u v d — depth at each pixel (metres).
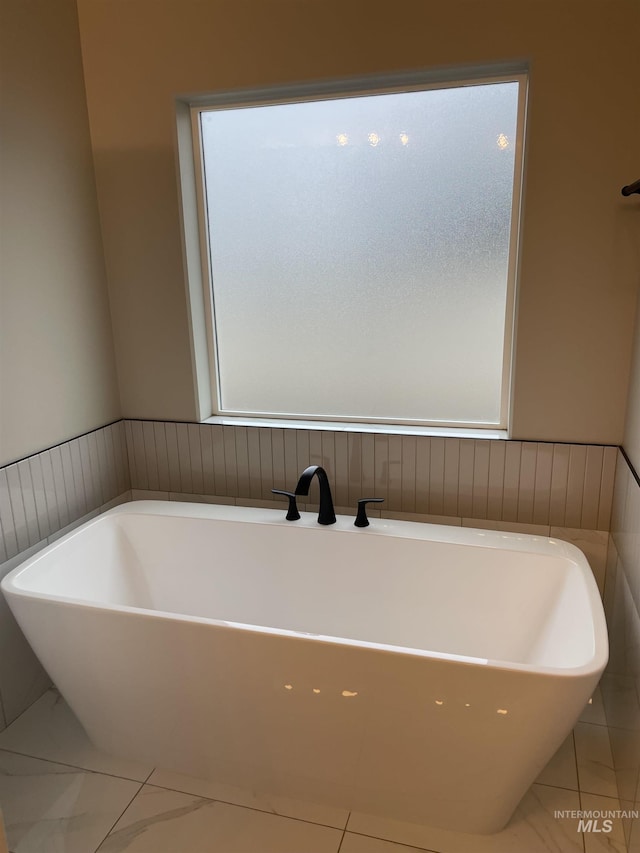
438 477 2.10
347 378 2.24
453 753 1.43
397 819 1.60
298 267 2.20
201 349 2.31
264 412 2.36
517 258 1.93
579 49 1.69
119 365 2.36
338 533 2.03
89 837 1.56
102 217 2.22
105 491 2.33
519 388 1.96
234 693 1.54
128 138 2.12
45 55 1.94
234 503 2.35
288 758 1.59
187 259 2.18
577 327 1.88
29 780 1.73
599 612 1.50
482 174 1.96
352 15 1.83
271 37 1.91
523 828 1.56
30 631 1.69
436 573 1.95
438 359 2.13
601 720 1.91
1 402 1.85
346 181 2.08
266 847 1.52
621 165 1.74
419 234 2.05
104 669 1.65
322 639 1.40
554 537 2.02
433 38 1.79
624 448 1.87
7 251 1.85
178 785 1.72
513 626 1.87
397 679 1.37
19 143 1.86
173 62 2.01
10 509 1.89
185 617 1.51
